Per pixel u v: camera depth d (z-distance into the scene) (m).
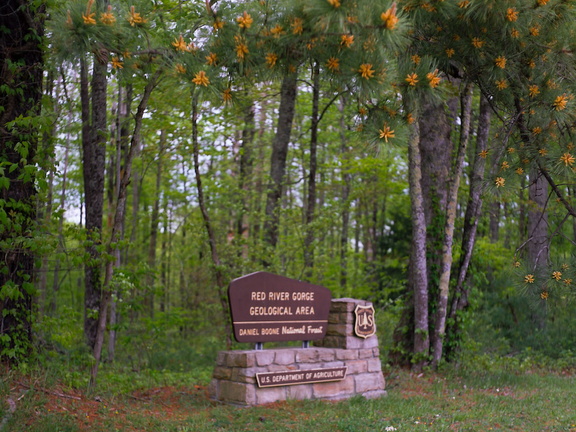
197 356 14.45
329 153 24.56
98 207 12.07
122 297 10.30
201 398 9.25
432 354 12.52
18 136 8.18
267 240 16.09
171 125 13.39
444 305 12.49
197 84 6.05
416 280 12.57
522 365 13.27
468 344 13.18
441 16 7.04
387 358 13.20
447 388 10.84
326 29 5.30
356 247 27.45
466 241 13.27
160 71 8.26
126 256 18.72
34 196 8.46
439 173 13.28
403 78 6.25
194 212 21.92
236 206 14.89
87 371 9.72
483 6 6.50
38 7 8.55
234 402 8.88
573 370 14.06
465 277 13.49
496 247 17.59
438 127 13.30
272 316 9.37
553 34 7.00
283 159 16.27
